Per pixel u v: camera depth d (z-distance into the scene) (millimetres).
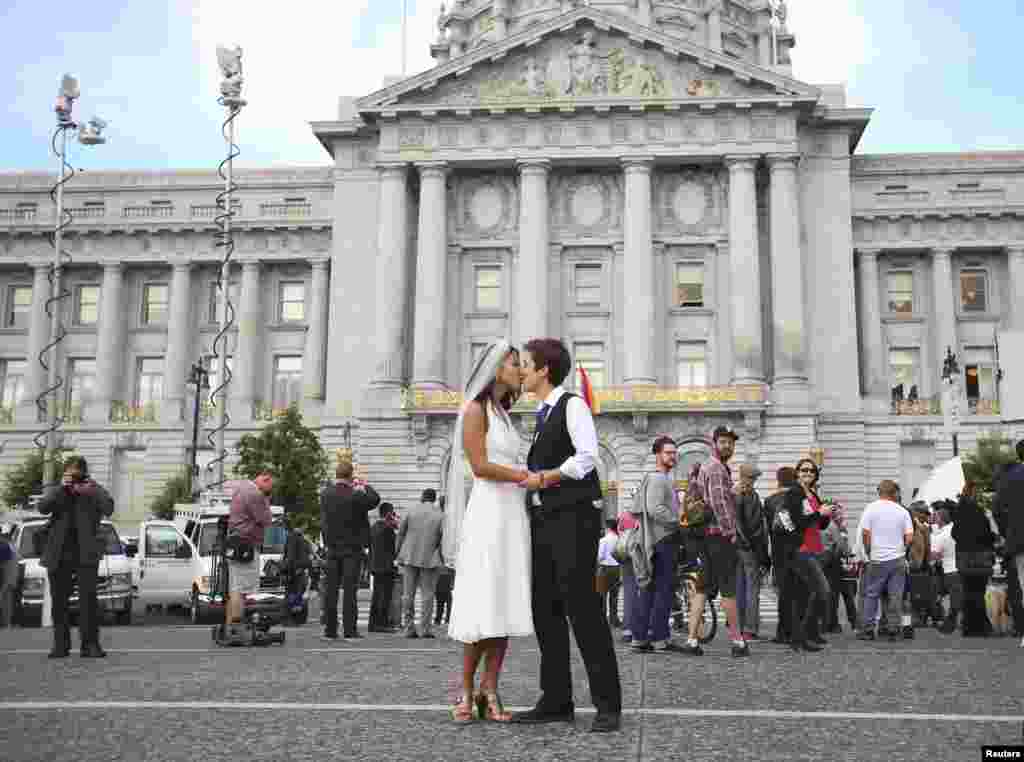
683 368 52531
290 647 13781
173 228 59438
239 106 35250
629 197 51594
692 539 12648
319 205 59094
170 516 49625
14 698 7742
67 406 59938
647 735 6020
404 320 51875
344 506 16312
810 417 48812
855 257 56594
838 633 17750
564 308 53062
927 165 56469
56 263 39531
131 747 5707
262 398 58781
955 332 55031
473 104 52062
